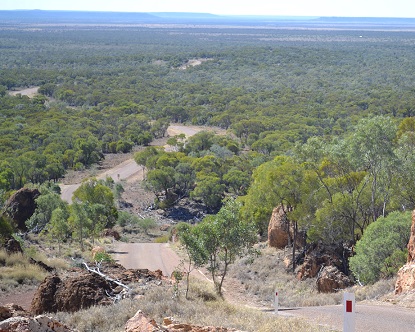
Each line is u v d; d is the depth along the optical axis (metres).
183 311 17.19
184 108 153.50
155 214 72.62
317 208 33.12
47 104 161.75
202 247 22.41
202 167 81.25
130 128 124.12
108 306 17.89
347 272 29.94
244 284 30.53
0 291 24.16
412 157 32.50
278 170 33.75
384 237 25.61
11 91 192.38
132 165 99.62
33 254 31.11
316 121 124.25
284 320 15.62
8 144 100.25
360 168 34.16
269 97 168.12
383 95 154.25
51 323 11.80
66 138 106.69
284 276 31.98
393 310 17.66
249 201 39.88
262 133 112.94
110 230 52.16
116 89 189.12
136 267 34.91
